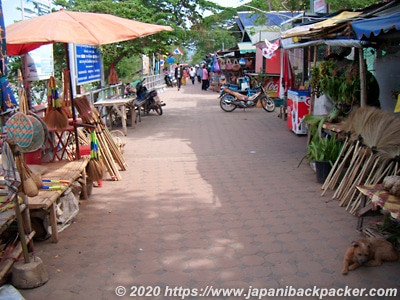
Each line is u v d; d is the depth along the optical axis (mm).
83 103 6145
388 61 7840
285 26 12781
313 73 7883
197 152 8547
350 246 4137
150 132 11047
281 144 9109
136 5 11953
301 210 5160
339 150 6016
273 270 3773
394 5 5684
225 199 5645
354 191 5148
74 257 4102
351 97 6711
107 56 12875
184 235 4543
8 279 3629
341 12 8070
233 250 4168
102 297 3426
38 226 4395
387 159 4938
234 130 11094
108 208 5418
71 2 11875
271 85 17453
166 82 30578
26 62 6586
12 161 3400
